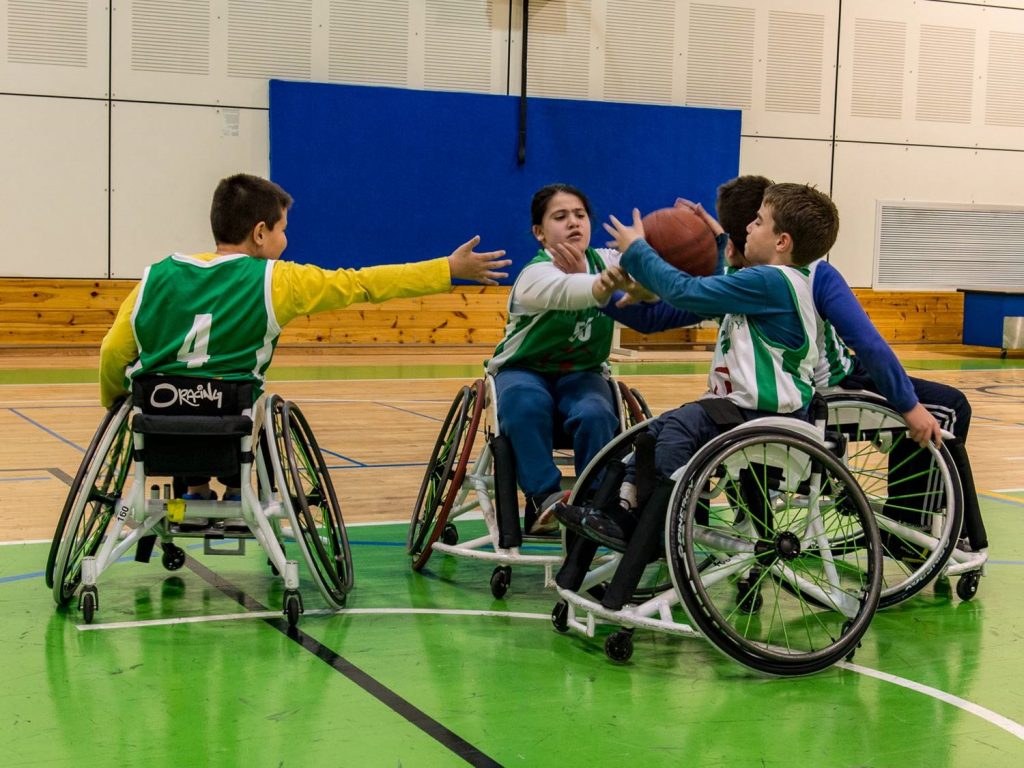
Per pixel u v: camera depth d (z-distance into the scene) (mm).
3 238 8961
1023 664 2545
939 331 11492
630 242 2676
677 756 1980
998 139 11438
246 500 2713
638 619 2455
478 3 9852
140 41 9125
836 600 2723
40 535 3533
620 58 10273
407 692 2270
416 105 9641
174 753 1938
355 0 9594
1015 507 4273
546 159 9992
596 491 2693
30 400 6469
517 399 3006
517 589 3107
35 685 2260
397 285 2818
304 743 1992
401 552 3465
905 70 11047
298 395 6922
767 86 10688
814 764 1961
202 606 2848
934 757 2002
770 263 2680
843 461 2787
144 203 9266
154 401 2645
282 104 9375
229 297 2672
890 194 11156
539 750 1989
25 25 8875
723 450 2416
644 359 9742
